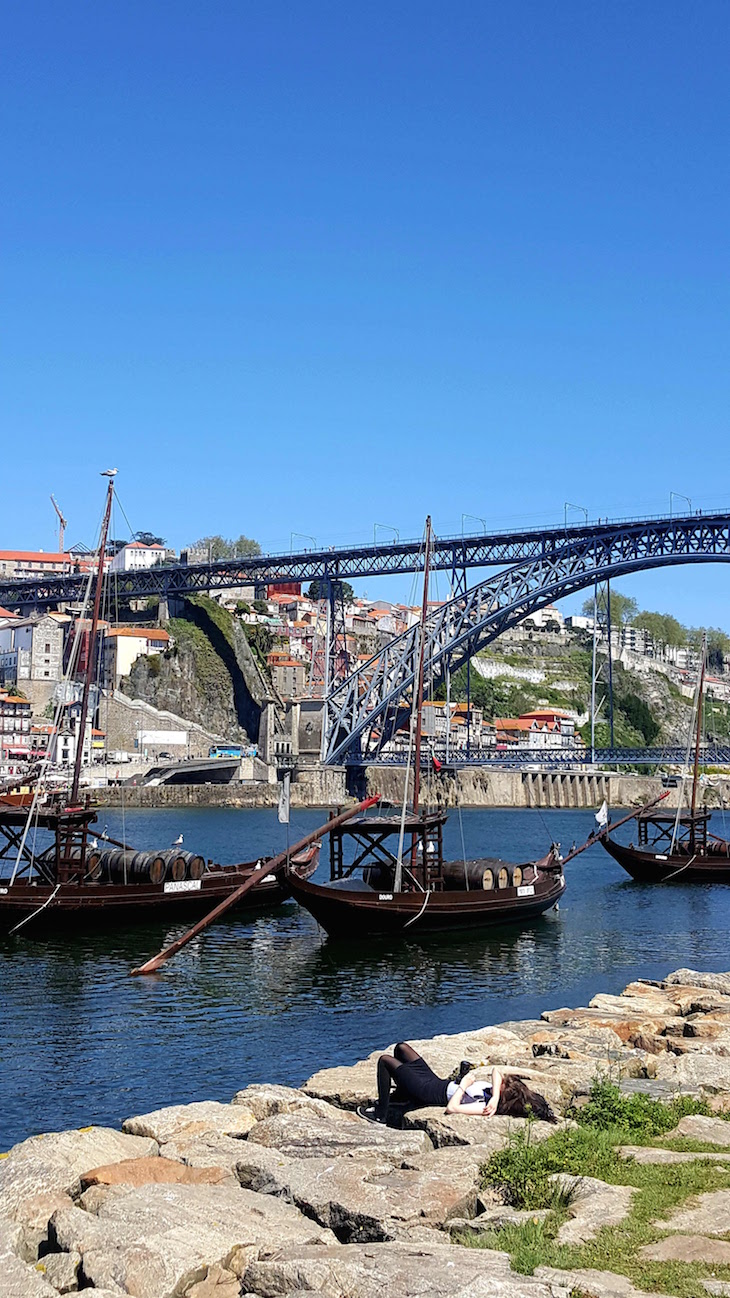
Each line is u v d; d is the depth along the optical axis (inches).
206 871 2293.3
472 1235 458.6
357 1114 721.6
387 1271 400.5
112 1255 433.1
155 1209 478.6
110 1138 611.8
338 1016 1364.4
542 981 1619.1
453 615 6614.2
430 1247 432.5
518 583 6348.4
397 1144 587.2
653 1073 800.3
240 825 5447.8
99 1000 1451.8
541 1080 741.3
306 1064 1125.1
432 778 7829.7
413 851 2123.5
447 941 1972.2
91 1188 527.8
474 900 2065.7
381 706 7076.8
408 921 1982.0
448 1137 592.4
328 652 7652.6
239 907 2261.3
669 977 1325.0
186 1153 601.0
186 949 1849.2
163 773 7647.6
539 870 2401.6
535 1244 425.4
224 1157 590.6
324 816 6456.7
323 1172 539.5
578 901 2691.9
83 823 2100.1
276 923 2155.5
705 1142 572.4
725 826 7086.6
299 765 7706.7
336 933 1951.3
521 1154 527.5
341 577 7662.4
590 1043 917.2
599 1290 375.9
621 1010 1119.0
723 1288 378.3
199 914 2166.6
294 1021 1332.4
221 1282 428.8
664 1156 534.3
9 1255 451.8
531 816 7613.2
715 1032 954.7
